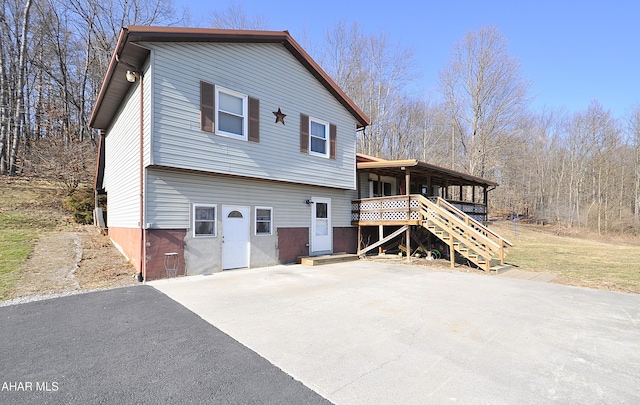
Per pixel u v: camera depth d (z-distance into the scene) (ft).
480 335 13.78
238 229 31.01
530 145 115.96
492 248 30.42
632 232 94.84
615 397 8.97
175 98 25.23
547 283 25.50
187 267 27.07
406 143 109.81
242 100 30.01
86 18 75.31
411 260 38.68
